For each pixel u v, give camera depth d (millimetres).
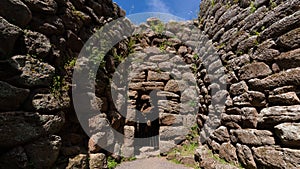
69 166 2725
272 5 2773
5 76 2090
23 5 2303
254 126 2727
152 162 4453
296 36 2289
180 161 4324
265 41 2756
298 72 2217
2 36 2033
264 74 2701
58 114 2613
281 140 2230
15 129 2062
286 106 2291
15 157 2047
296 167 2010
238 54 3381
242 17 3443
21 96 2162
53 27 2758
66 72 2938
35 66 2363
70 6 3176
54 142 2457
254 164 2598
